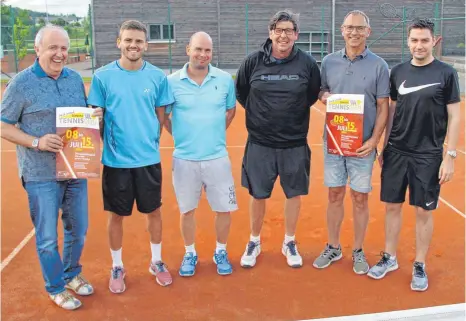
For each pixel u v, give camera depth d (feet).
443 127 12.53
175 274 14.11
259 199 14.12
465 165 25.79
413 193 12.87
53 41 10.80
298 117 13.47
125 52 11.87
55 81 11.26
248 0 72.84
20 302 12.59
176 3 72.54
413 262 14.78
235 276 14.02
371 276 13.78
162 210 19.22
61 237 16.60
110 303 12.60
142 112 12.19
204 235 16.87
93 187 22.03
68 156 11.34
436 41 12.42
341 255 15.11
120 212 12.55
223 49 74.18
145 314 12.10
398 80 12.57
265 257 15.20
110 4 71.72
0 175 24.48
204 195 20.67
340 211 14.28
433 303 12.54
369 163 13.39
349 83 12.98
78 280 13.03
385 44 73.97
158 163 12.77
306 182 14.06
